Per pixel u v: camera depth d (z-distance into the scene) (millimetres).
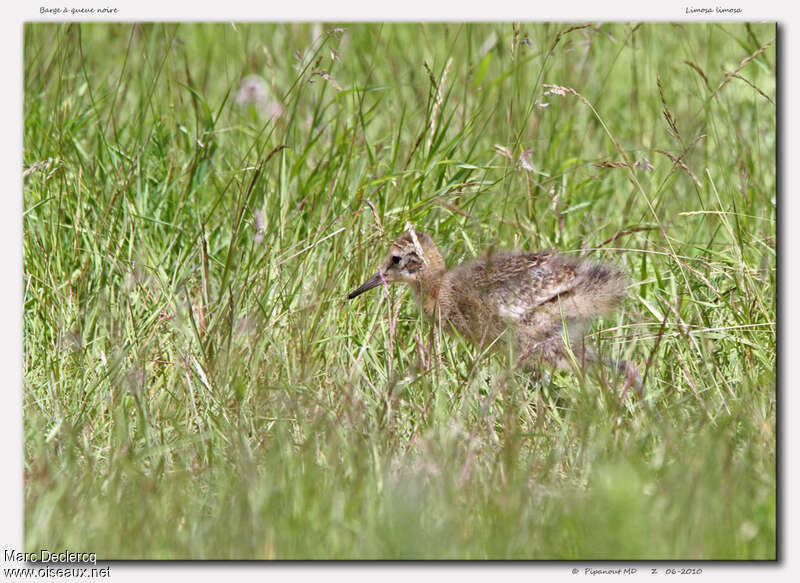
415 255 11438
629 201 12672
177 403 9773
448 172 12383
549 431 9547
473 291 11023
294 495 8000
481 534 7590
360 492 8039
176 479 8492
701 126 14016
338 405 9516
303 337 10242
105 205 11828
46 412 9656
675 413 9438
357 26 16609
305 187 12016
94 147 12812
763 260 10938
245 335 10242
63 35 13750
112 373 9820
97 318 10695
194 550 7555
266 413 9500
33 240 11320
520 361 10320
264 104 14641
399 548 7391
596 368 10156
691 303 10945
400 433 9289
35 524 7871
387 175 11984
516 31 12062
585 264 10875
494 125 13570
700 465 8148
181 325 10109
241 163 12570
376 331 10883
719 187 13273
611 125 14953
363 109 14898
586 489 8336
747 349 10180
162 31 15570
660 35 16766
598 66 15656
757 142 12922
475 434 9000
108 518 7898
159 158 12656
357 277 11344
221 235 11883
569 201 12711
